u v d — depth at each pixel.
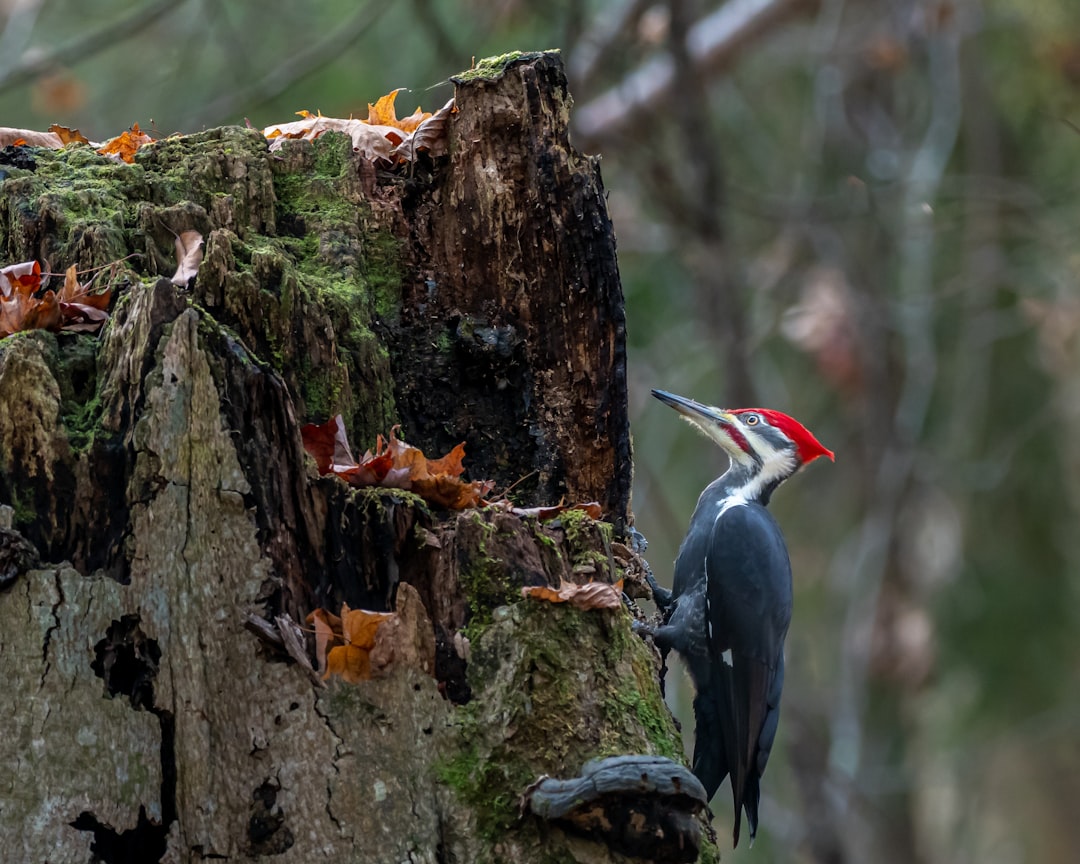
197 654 6.14
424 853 6.21
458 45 19.19
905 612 21.11
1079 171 20.81
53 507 6.15
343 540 6.51
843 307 20.25
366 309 7.96
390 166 8.49
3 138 8.58
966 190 20.06
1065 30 18.73
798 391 24.11
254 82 19.19
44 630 6.00
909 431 20.33
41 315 6.58
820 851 18.95
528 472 8.34
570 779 6.40
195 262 7.43
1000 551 22.58
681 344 20.84
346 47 17.66
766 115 23.42
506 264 8.28
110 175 7.85
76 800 5.91
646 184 19.16
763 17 20.25
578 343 8.34
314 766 6.18
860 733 20.30
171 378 6.23
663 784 6.15
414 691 6.40
